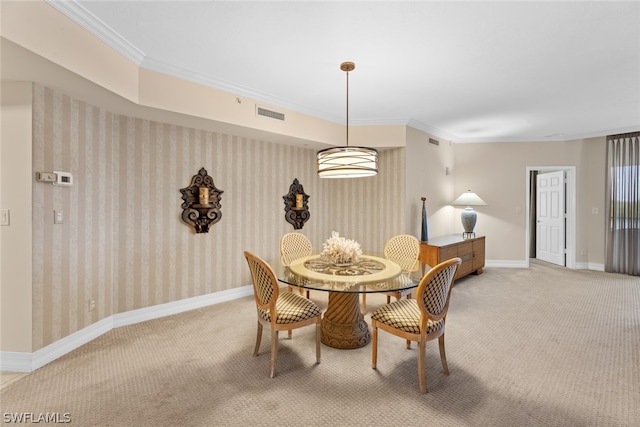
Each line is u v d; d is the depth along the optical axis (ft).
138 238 10.54
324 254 9.52
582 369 7.50
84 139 8.85
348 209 16.74
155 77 9.30
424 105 13.07
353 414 5.92
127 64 8.54
